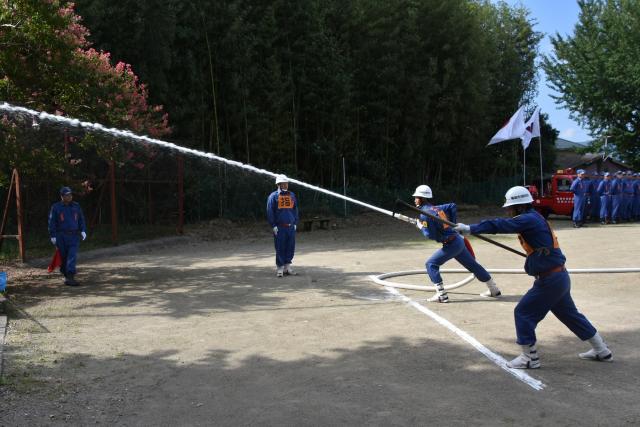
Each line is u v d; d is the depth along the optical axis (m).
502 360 5.64
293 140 25.70
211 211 23.39
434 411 4.41
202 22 22.38
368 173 29.36
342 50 27.14
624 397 4.64
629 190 23.73
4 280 8.99
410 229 22.73
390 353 5.95
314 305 8.41
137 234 17.89
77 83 10.81
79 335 6.84
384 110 28.77
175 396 4.86
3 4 10.17
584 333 5.54
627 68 32.62
